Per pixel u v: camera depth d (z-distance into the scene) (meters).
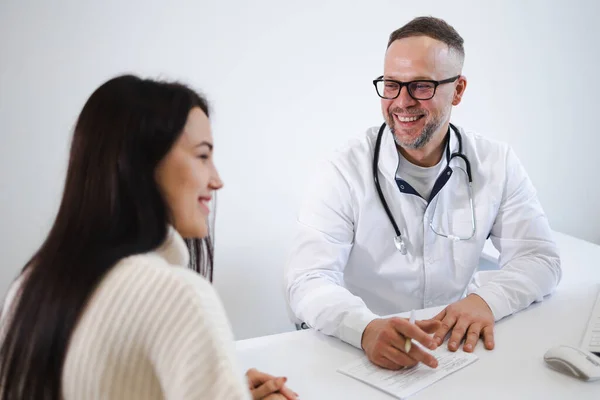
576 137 2.84
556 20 2.68
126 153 0.78
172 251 0.84
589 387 1.22
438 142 1.74
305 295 1.56
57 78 2.13
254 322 2.54
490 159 1.83
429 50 1.62
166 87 0.84
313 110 2.45
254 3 2.29
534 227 1.80
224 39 2.28
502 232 1.83
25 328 0.75
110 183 0.78
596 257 2.12
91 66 2.16
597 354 1.34
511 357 1.34
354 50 2.45
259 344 1.41
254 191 2.44
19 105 2.12
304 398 1.19
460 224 1.80
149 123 0.79
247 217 2.45
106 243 0.78
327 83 2.44
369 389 1.22
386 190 1.77
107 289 0.75
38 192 2.19
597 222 2.93
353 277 1.84
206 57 2.28
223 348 0.76
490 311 1.52
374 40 2.47
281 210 2.49
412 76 1.63
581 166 2.89
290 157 2.46
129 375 0.75
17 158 2.15
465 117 2.66
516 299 1.58
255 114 2.38
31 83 2.11
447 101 1.68
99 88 0.82
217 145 2.35
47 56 2.11
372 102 2.53
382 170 1.76
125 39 2.18
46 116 2.15
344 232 1.75
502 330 1.48
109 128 0.78
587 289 1.75
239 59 2.31
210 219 1.05
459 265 1.81
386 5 2.45
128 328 0.74
